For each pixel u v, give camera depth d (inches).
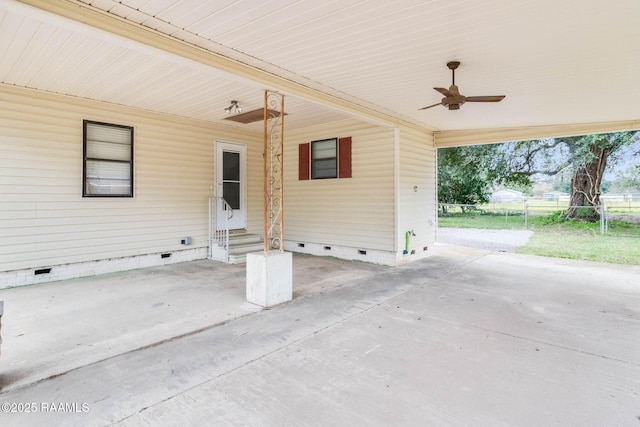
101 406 91.3
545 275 247.8
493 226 629.0
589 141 557.9
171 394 97.1
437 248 378.3
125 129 259.9
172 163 286.7
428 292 202.4
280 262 180.4
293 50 151.9
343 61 162.1
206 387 100.7
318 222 326.6
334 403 92.7
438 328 146.7
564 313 166.1
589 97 210.5
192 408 90.6
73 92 222.4
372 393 97.5
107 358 118.6
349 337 137.1
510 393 97.4
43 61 170.7
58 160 229.0
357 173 299.1
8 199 210.5
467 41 139.3
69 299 184.9
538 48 143.7
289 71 176.9
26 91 215.2
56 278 227.8
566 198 865.5
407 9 116.6
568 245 401.1
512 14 117.3
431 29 130.0
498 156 697.0
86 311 165.9
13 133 211.8
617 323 153.1
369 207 292.4
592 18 118.0
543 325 150.6
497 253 345.7
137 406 91.4
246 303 179.3
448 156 701.9
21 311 165.2
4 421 84.6
